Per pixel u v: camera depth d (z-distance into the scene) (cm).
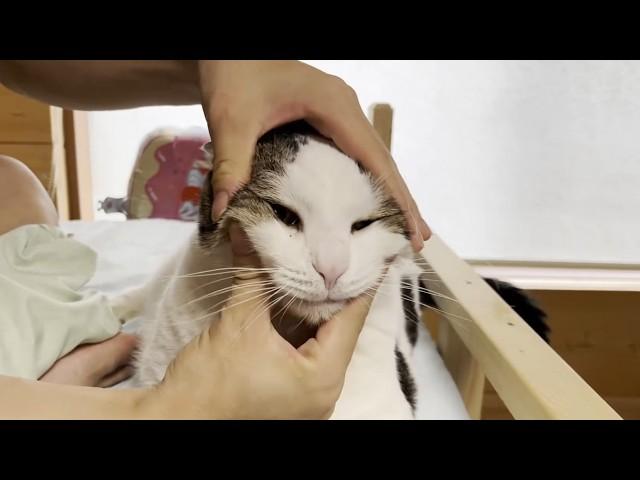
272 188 62
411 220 66
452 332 87
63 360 70
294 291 58
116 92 90
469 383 83
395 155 171
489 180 172
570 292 155
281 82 62
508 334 57
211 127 60
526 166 170
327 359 51
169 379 47
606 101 161
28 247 85
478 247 178
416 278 85
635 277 162
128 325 91
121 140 190
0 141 160
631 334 158
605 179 168
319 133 67
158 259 117
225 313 50
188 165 170
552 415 44
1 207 93
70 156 178
